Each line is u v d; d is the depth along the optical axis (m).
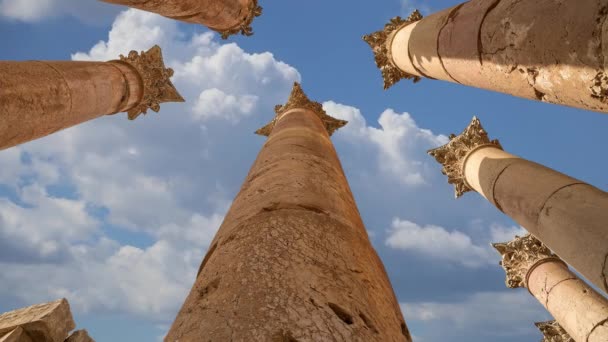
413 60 11.78
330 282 4.05
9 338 7.68
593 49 5.30
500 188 11.66
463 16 8.67
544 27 5.99
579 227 8.15
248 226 5.00
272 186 6.15
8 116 8.56
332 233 4.98
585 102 5.88
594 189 8.91
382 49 14.52
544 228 9.30
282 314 3.49
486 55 7.55
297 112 14.34
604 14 5.18
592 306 11.89
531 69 6.48
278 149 8.42
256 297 3.66
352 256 4.74
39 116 9.33
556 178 9.95
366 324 3.83
